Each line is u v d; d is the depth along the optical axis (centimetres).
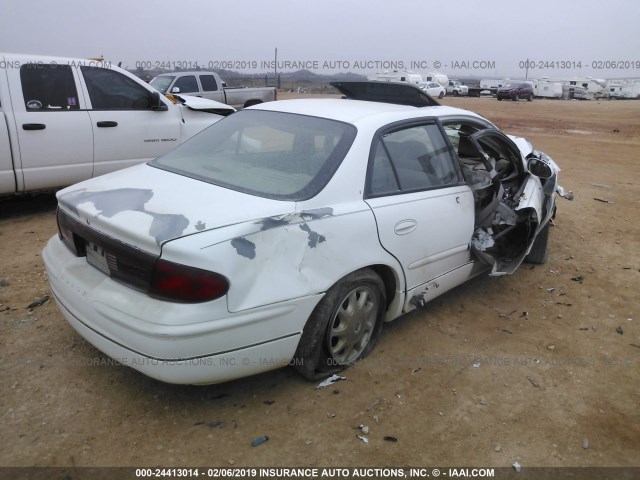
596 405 314
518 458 269
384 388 315
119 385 305
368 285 322
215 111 752
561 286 482
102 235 270
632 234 643
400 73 4934
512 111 2917
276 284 265
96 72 636
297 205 285
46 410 282
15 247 514
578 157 1249
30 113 582
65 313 298
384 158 336
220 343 253
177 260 243
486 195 438
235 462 255
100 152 639
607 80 6406
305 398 302
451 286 402
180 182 313
